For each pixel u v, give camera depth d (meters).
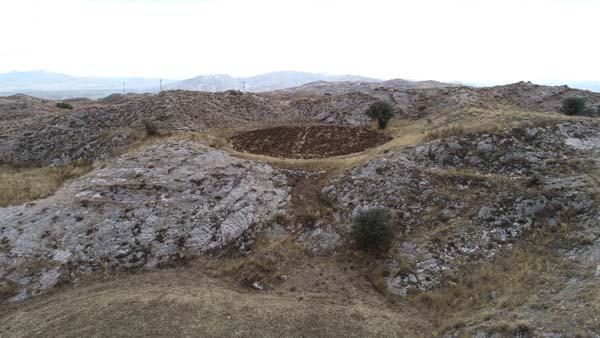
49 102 66.81
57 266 18.30
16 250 18.77
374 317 14.97
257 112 41.94
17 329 14.25
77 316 14.75
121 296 16.33
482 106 37.00
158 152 27.03
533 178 20.52
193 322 14.24
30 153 32.50
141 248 19.89
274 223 22.25
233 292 17.12
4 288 17.03
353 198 23.12
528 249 16.94
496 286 15.40
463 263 17.36
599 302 11.79
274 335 13.67
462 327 13.52
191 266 19.55
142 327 13.87
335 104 43.81
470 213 20.05
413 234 19.95
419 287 16.70
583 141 24.52
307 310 15.43
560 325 11.60
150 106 37.97
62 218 20.62
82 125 36.12
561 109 35.31
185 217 21.73
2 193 24.03
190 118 36.03
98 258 19.08
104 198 22.16
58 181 26.48
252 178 25.52
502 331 12.30
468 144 25.33
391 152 26.72
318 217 22.33
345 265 19.02
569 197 18.52
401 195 22.25
